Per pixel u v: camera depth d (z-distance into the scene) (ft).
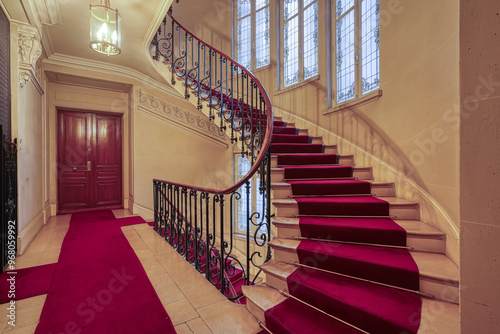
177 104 20.31
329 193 9.68
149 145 19.44
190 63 21.07
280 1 19.49
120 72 18.04
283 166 11.50
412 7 8.91
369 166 11.47
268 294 6.72
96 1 10.46
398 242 7.07
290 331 5.24
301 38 17.71
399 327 4.63
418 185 8.52
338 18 14.76
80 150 19.31
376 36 12.00
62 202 18.72
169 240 12.59
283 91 18.28
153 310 6.72
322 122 15.31
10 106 10.42
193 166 20.77
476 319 3.42
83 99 18.79
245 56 21.65
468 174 3.45
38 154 14.30
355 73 13.16
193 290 7.82
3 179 8.75
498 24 3.16
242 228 21.45
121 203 20.89
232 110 12.42
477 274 3.41
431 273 5.55
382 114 10.77
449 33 7.07
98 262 9.87
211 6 21.88
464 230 3.50
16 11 9.94
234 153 21.84
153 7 10.92
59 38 13.83
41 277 8.53
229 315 6.57
